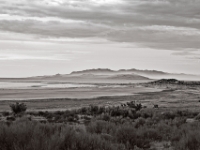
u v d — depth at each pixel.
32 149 7.77
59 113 31.05
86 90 118.88
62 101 59.06
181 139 11.21
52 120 24.09
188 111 30.52
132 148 10.61
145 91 111.44
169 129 15.30
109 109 33.00
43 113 30.64
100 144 9.06
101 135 11.55
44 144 8.05
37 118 25.97
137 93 96.00
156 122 19.55
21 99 64.00
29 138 8.62
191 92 106.88
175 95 85.50
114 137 11.62
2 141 8.35
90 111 33.12
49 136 9.76
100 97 73.06
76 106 48.50
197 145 10.20
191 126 15.46
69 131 9.74
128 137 11.64
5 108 44.06
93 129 13.99
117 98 70.50
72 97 73.50
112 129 13.73
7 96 76.44
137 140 11.42
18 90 115.06
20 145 8.05
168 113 27.25
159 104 52.69
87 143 8.95
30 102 55.38
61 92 100.62
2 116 28.52
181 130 14.15
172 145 11.52
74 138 9.09
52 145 8.05
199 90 128.00
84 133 10.16
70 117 25.03
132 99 67.62
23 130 9.29
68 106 48.09
